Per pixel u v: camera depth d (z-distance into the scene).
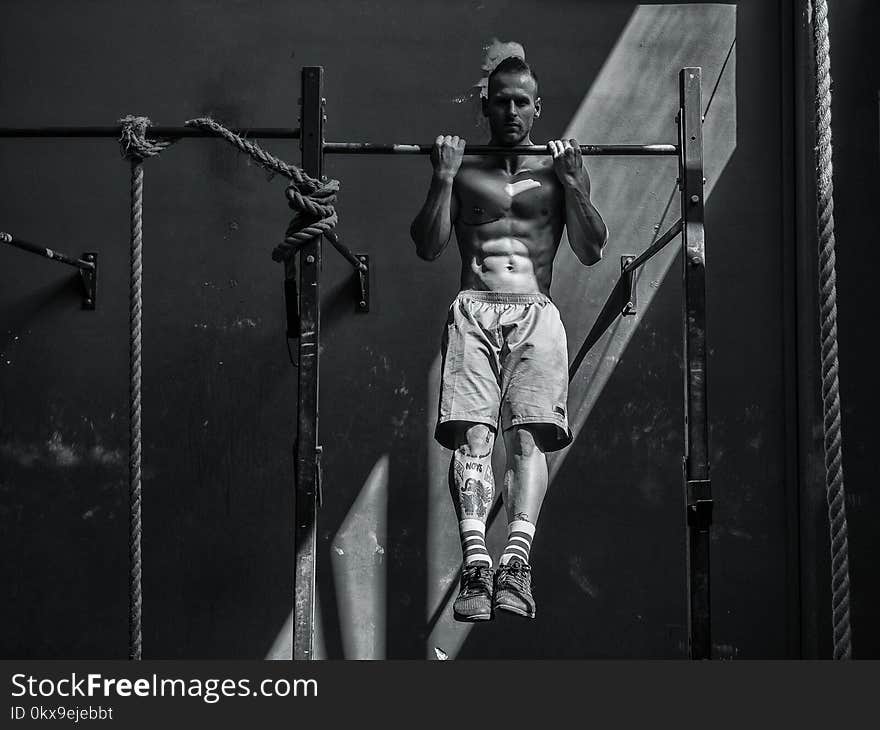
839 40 5.41
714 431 5.32
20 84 5.50
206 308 5.41
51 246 5.44
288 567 5.25
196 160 5.48
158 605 5.24
